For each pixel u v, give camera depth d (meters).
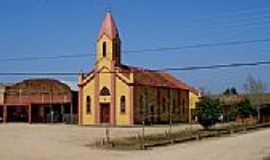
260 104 102.56
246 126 75.44
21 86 89.81
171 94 88.75
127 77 78.38
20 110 91.94
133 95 78.00
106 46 80.81
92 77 81.12
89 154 34.88
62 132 57.66
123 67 82.19
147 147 41.12
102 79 80.38
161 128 70.06
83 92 81.69
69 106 88.12
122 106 78.62
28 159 30.95
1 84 91.88
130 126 75.81
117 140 46.91
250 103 96.75
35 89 88.81
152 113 82.69
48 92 87.88
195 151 37.81
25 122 89.81
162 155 34.50
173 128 69.38
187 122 92.38
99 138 49.31
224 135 58.34
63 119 86.06
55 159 31.33
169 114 87.19
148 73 86.69
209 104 63.91
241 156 34.38
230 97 101.81
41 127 69.38
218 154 35.50
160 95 85.38
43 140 45.50
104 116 80.06
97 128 68.88
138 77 81.38
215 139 52.00
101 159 31.83
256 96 109.56
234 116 92.38
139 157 33.09
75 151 36.69
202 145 43.97
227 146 42.78
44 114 89.12
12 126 71.88
